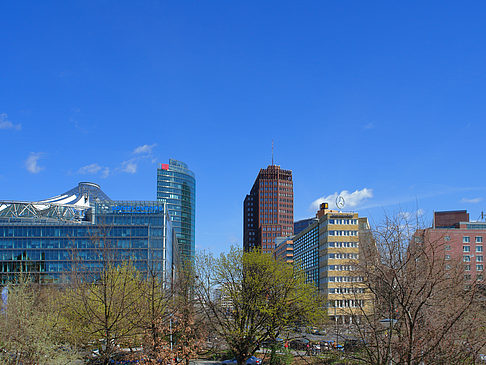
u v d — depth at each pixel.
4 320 34.25
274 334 55.00
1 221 161.38
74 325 40.66
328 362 41.97
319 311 55.53
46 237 154.38
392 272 20.05
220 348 63.44
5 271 150.50
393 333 22.36
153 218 160.00
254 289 54.62
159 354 37.75
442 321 19.02
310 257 162.50
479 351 19.31
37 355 33.00
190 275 54.62
